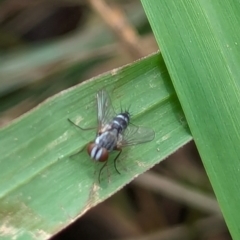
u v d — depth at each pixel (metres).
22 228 0.12
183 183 0.16
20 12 0.17
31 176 0.12
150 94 0.12
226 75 0.12
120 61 0.16
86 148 0.12
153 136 0.12
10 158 0.12
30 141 0.12
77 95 0.12
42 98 0.16
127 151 0.12
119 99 0.12
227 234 0.16
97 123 0.12
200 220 0.16
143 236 0.16
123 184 0.12
